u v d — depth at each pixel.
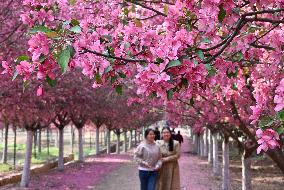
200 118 9.61
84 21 3.10
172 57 2.76
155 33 3.09
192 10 3.18
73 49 2.82
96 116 27.72
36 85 10.62
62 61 2.73
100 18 4.26
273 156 7.30
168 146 8.91
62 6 4.05
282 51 3.82
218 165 20.19
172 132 9.23
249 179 11.36
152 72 2.78
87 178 18.48
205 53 3.39
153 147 8.71
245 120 8.58
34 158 30.27
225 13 2.94
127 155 33.50
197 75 2.92
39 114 14.35
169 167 8.89
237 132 11.48
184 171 21.39
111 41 3.25
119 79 3.30
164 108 11.65
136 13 5.35
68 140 60.75
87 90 16.59
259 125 3.24
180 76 2.93
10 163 26.80
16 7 9.08
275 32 4.13
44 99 13.21
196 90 3.24
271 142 3.11
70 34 2.90
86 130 57.66
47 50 2.79
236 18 3.14
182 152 38.22
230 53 4.05
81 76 14.98
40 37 2.79
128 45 3.12
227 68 3.98
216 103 8.62
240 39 3.92
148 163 8.64
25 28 9.20
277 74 4.82
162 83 2.87
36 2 3.54
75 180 17.73
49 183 16.66
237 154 33.31
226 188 15.11
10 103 11.86
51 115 16.03
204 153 31.23
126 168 22.97
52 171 21.05
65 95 15.19
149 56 3.03
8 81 10.08
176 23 3.37
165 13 3.98
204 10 3.01
